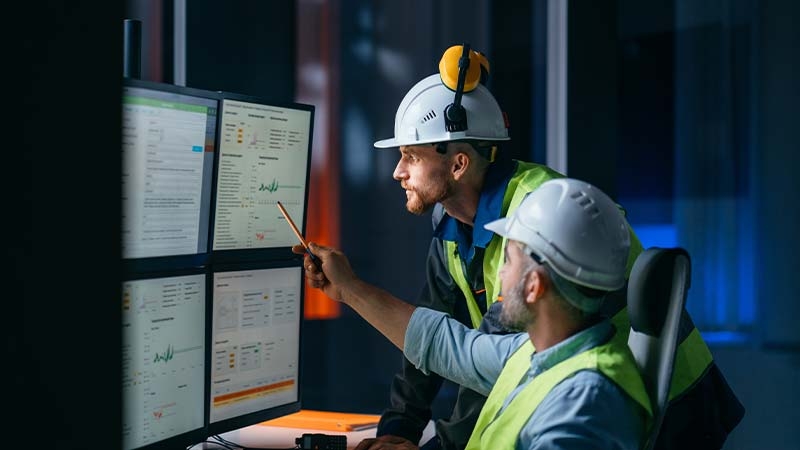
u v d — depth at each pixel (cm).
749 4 799
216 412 203
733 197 806
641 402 149
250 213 207
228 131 198
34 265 73
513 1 666
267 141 209
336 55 619
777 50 747
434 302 236
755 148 757
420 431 232
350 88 631
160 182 182
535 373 158
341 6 615
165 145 183
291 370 225
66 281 75
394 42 639
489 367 193
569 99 351
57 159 74
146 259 180
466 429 215
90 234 76
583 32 350
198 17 460
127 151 174
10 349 73
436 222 232
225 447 217
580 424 145
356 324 654
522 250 156
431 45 643
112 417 77
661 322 154
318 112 622
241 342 208
